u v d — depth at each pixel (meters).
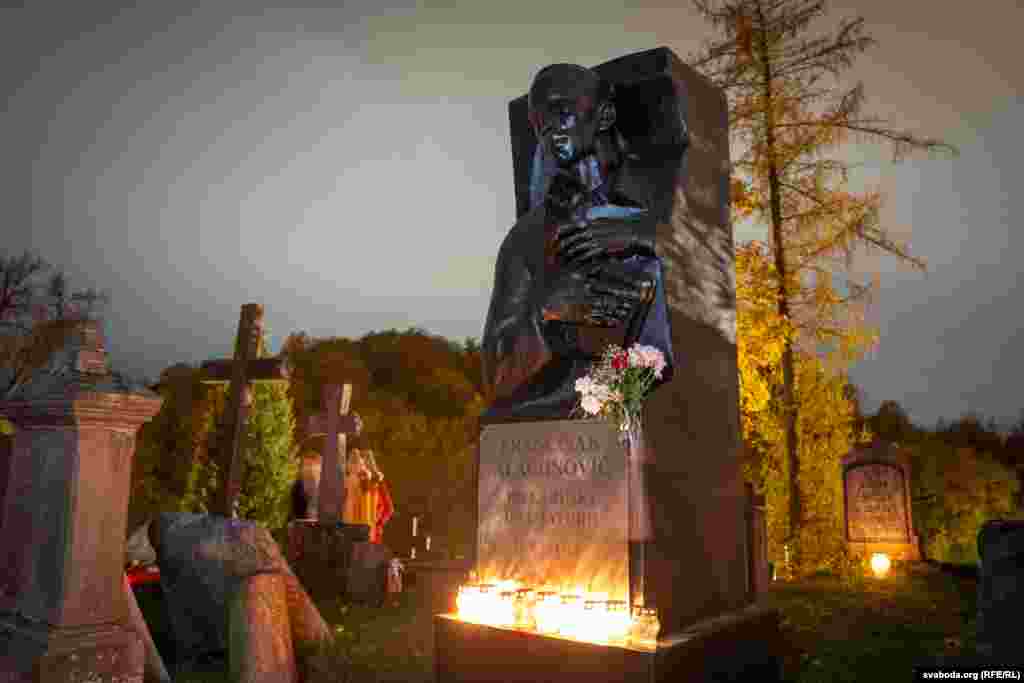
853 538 13.84
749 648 4.94
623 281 4.95
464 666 4.81
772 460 14.48
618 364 4.57
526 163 6.35
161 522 6.85
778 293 13.56
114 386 5.10
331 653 6.07
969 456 27.08
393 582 9.81
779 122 13.95
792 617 7.32
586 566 4.70
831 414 15.14
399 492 25.19
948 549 21.72
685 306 5.11
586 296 5.01
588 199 5.45
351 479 14.10
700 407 5.15
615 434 4.68
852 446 15.29
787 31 13.86
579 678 4.23
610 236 5.06
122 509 5.17
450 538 20.34
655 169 5.41
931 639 6.21
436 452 31.38
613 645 4.14
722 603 5.05
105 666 4.86
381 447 30.11
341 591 9.72
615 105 5.64
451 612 5.29
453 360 42.09
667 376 4.86
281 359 12.12
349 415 13.43
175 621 6.57
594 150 5.45
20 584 5.24
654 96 5.48
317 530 10.55
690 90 5.58
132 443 5.29
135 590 9.77
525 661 4.49
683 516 4.81
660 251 4.96
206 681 5.73
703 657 4.41
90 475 5.01
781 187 14.04
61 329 22.94
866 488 13.93
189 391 24.42
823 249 13.63
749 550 5.75
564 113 5.34
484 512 5.40
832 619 7.20
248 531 6.69
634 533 4.49
